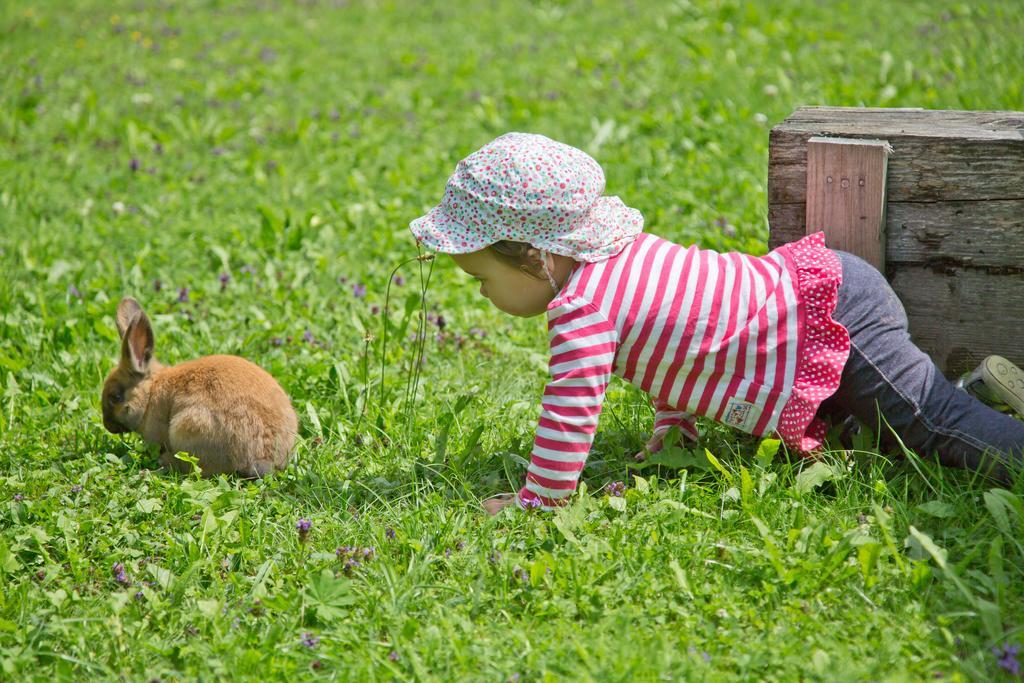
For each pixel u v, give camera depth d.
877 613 3.95
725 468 5.00
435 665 3.82
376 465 5.34
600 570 4.22
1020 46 11.38
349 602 4.12
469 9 18.53
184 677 3.86
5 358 6.48
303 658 3.88
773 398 4.74
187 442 5.40
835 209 5.21
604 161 10.06
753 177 9.02
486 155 4.70
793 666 3.67
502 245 4.74
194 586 4.33
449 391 6.21
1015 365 5.13
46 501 5.01
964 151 5.00
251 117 12.72
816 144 5.16
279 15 18.86
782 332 4.73
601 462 5.22
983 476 4.66
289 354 6.80
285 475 5.30
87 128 12.01
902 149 5.11
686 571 4.20
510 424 5.67
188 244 8.73
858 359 4.74
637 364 4.80
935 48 12.14
